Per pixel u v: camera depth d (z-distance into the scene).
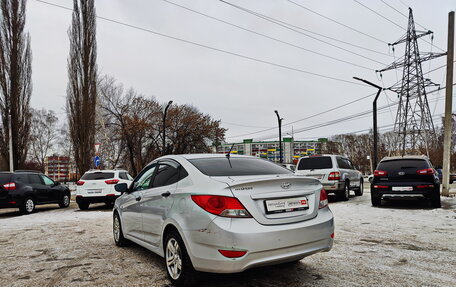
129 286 3.86
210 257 3.35
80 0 26.31
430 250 5.19
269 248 3.34
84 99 25.66
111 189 12.90
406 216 8.59
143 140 39.72
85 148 25.53
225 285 3.82
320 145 88.19
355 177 14.52
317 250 3.68
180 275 3.70
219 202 3.39
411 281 3.82
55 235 7.18
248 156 4.98
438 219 8.00
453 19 14.34
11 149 25.27
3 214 12.46
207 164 4.24
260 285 3.80
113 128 38.78
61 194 14.08
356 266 4.44
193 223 3.54
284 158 89.19
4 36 25.94
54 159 64.81
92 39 26.28
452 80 14.16
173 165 4.50
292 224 3.54
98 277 4.20
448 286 3.65
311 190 3.85
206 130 40.62
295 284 3.81
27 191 11.93
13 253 5.57
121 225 5.77
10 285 3.97
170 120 39.56
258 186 3.52
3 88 25.83
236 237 3.25
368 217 8.60
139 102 40.53
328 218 3.87
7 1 25.95
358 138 78.69
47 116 56.69
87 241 6.48
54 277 4.24
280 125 33.44
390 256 4.90
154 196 4.47
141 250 5.64
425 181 9.95
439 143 47.34
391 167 10.45
